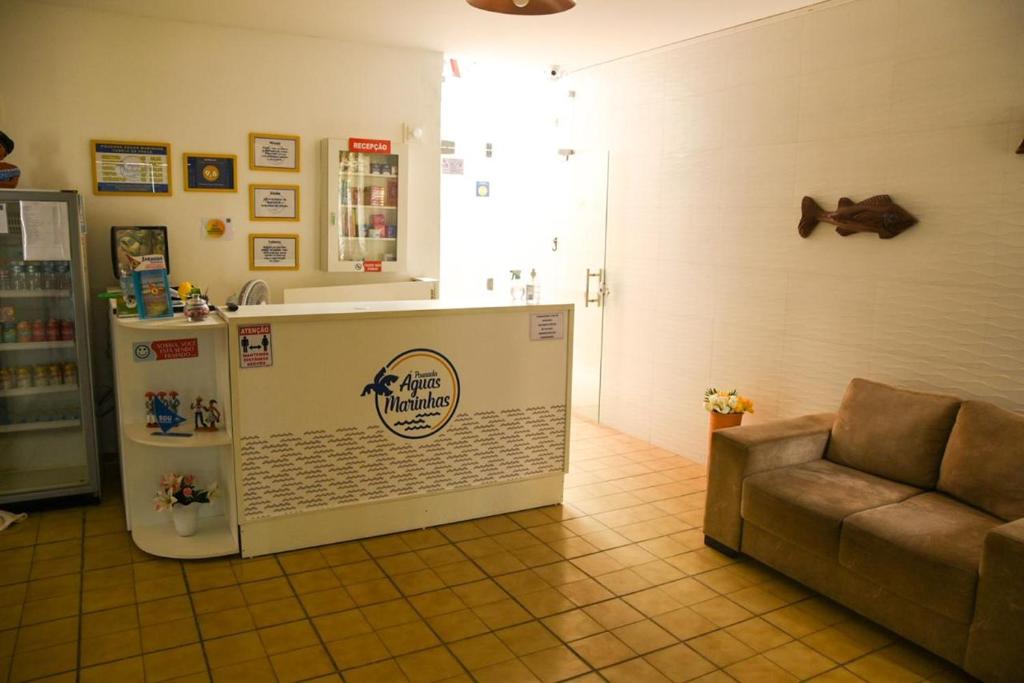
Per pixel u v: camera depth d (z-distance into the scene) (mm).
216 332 3410
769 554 3297
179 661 2572
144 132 4566
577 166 5926
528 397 3934
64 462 4238
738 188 4520
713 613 3016
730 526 3484
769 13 4176
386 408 3555
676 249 5023
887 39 3652
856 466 3521
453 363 3689
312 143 5031
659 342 5230
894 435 3383
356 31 4773
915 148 3561
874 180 3756
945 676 2623
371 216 5223
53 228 3707
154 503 3451
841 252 3934
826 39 3941
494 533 3732
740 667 2646
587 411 6051
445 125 6469
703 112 4738
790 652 2752
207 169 4754
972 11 3303
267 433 3316
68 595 2998
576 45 5027
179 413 3535
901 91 3607
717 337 4742
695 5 4047
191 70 4637
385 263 5273
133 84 4504
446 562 3393
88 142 4441
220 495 3666
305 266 5145
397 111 5258
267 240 4988
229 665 2559
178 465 3574
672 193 5023
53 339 3914
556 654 2691
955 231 3418
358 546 3535
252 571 3252
